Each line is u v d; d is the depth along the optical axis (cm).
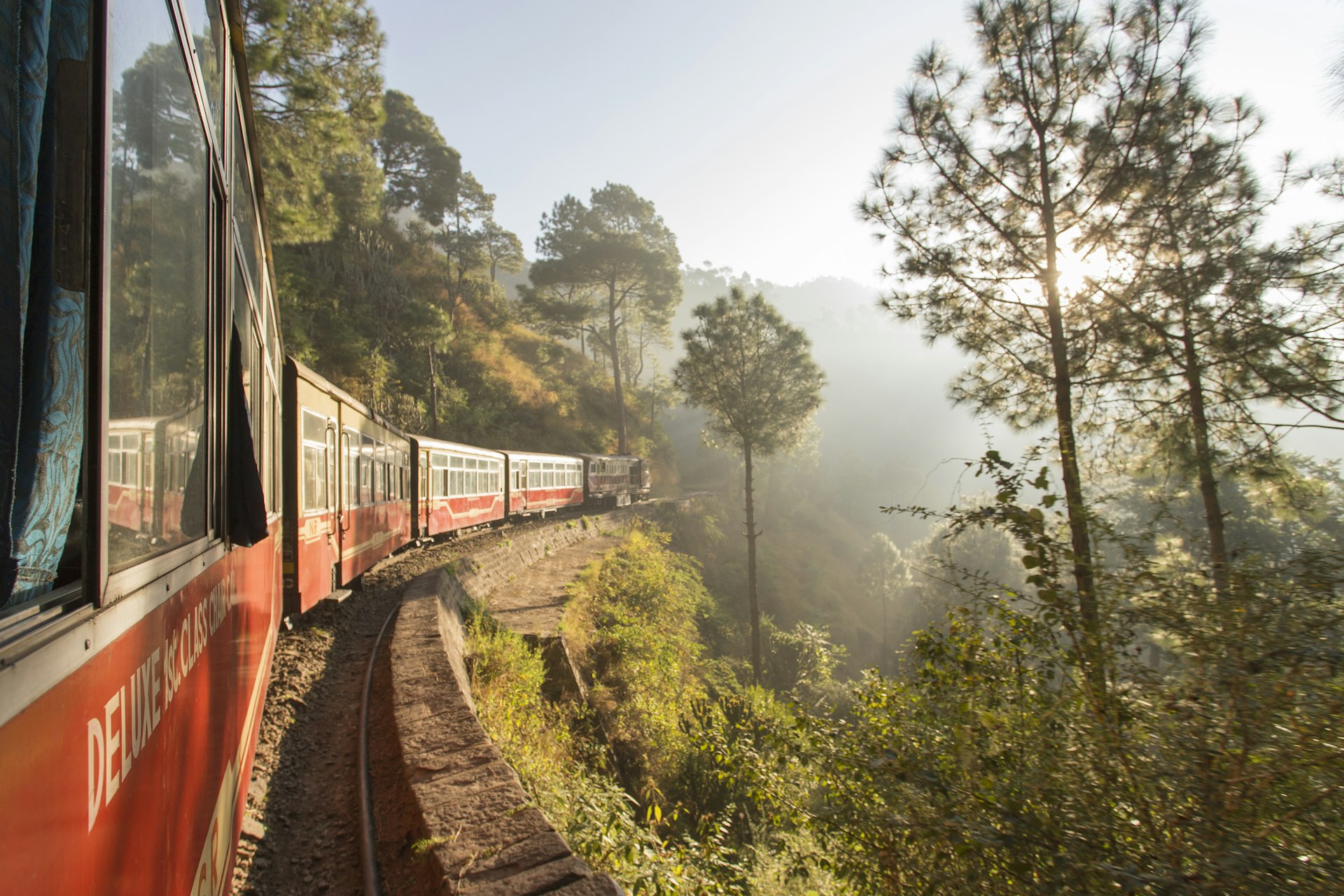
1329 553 274
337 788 484
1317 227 605
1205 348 655
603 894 299
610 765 845
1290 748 240
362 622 927
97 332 118
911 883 343
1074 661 334
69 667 106
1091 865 259
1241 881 225
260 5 1023
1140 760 285
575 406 4100
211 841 229
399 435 1308
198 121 198
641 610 1555
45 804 97
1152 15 657
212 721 229
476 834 360
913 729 415
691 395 1817
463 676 732
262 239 416
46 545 116
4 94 117
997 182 747
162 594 163
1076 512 352
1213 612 278
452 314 3531
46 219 118
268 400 495
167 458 169
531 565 1725
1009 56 729
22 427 116
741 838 725
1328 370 590
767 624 2191
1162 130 669
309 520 748
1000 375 805
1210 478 686
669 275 3678
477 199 3700
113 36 125
